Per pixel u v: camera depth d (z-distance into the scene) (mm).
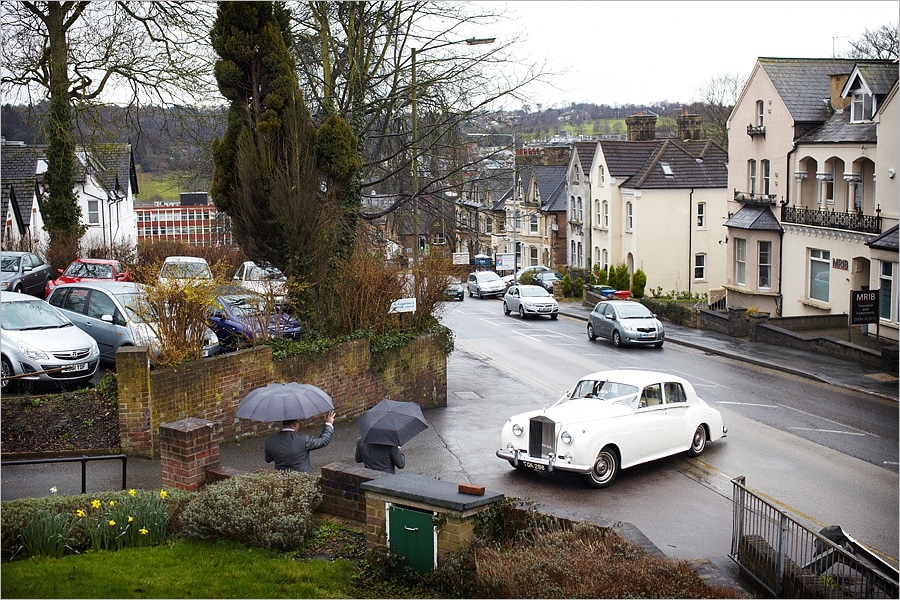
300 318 18156
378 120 26391
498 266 60875
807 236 34906
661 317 39531
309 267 17766
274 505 9219
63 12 28500
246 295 19016
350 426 17656
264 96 17484
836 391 22875
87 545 8852
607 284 47969
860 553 9578
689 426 15477
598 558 7914
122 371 13336
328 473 10086
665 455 14992
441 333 20828
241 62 17234
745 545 10023
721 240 53875
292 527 9047
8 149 45688
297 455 10719
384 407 11148
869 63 32656
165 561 8336
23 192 43062
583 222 61656
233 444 15344
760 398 21797
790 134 36031
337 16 24859
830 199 34531
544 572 7625
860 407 20703
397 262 21828
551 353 29672
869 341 29000
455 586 7918
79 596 7309
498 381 24234
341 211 19125
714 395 22109
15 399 14133
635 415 14578
